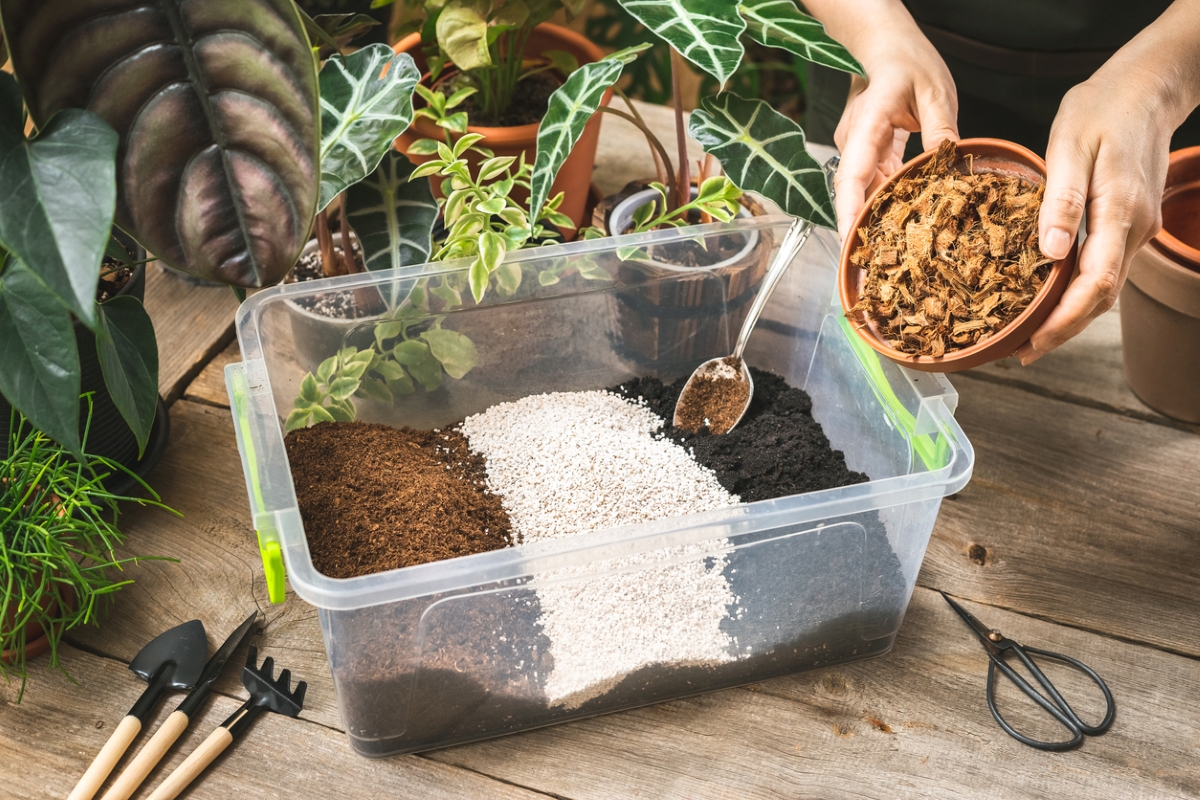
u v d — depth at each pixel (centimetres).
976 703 101
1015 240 95
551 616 95
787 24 103
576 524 105
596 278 110
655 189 119
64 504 100
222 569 106
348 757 98
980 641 104
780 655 101
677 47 98
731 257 112
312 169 87
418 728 97
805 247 111
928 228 97
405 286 106
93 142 82
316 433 107
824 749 99
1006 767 98
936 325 97
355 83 104
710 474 109
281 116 86
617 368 116
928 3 124
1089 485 114
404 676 94
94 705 99
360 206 109
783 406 115
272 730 98
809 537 96
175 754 97
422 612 92
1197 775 98
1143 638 105
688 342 116
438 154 114
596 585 96
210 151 87
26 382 88
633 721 100
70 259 80
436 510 102
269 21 84
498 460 110
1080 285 93
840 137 108
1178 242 108
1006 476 114
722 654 100
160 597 105
